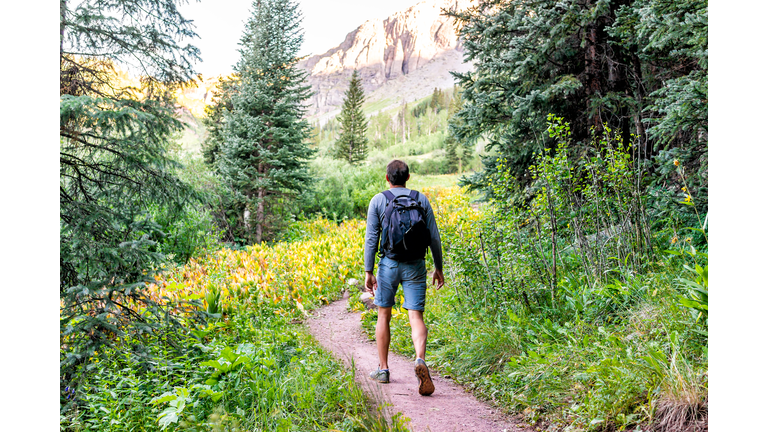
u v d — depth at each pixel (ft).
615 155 15.65
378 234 11.23
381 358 11.59
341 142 180.24
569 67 26.84
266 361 11.72
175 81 16.71
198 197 16.02
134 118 12.85
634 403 7.89
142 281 13.48
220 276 32.09
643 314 10.94
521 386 10.41
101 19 14.28
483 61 27.32
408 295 10.77
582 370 9.73
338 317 23.97
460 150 190.29
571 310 13.65
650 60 22.70
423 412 9.62
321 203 78.13
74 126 12.76
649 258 14.11
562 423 8.54
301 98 59.47
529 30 23.97
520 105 23.91
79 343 11.54
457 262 17.72
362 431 8.38
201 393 10.11
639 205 14.76
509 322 14.38
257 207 57.00
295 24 57.62
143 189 14.74
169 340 13.73
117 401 10.11
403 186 11.49
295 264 34.30
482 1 27.96
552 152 25.36
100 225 13.28
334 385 10.19
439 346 15.47
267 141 60.13
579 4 23.09
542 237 17.85
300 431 8.63
